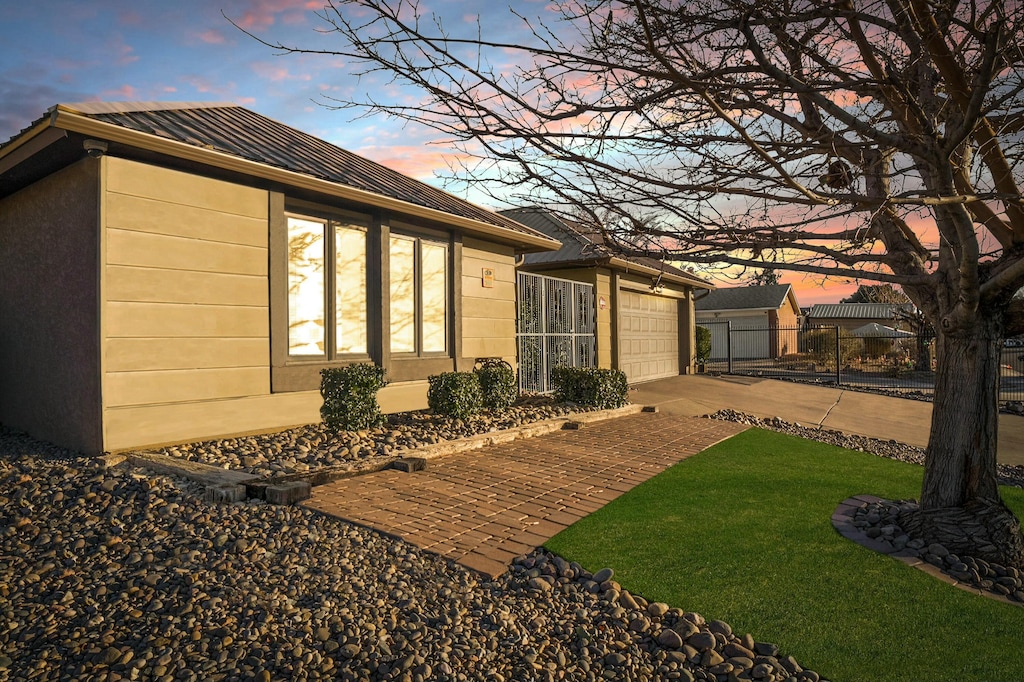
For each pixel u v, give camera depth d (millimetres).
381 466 6770
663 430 10180
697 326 24812
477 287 11844
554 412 10789
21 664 3057
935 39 3373
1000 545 4727
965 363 5074
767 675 3297
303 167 8070
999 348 5102
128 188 6668
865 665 3383
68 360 7023
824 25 3291
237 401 7664
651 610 3967
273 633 3412
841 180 3449
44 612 3520
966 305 4617
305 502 5508
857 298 45062
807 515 5734
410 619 3715
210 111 9328
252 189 7848
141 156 6777
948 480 5145
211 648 3246
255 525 4824
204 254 7348
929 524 5047
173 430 7035
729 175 3168
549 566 4555
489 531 5145
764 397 15594
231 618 3492
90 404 6656
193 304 7238
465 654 3391
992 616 3887
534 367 13711
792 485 6824
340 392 7887
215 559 4172
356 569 4273
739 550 4859
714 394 15688
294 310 8539
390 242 9930
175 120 7777
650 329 19391
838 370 20484
